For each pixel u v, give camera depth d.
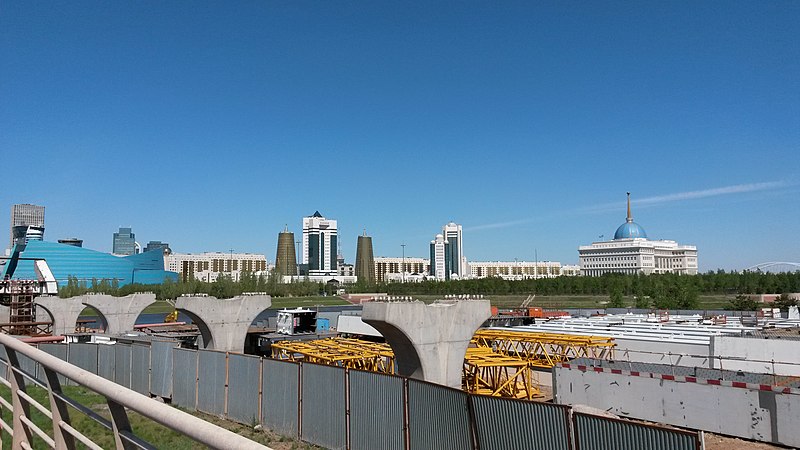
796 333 36.81
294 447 19.03
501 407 14.81
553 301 120.00
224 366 23.62
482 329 47.72
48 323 69.62
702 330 40.28
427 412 16.16
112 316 62.75
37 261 80.38
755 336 31.03
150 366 27.73
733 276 128.75
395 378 16.97
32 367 21.17
